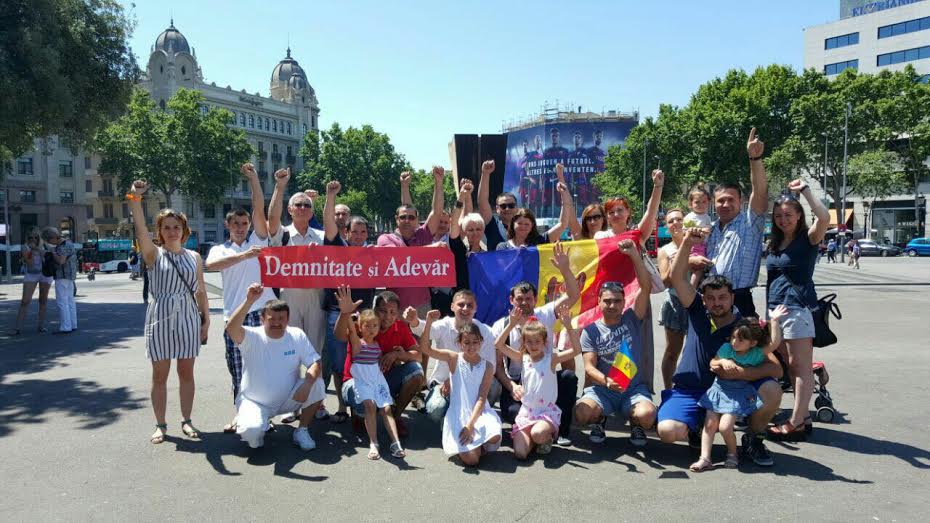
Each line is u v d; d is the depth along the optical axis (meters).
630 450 4.80
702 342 4.76
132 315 13.22
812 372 4.93
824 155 43.56
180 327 4.92
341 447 4.87
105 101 17.83
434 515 3.59
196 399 6.16
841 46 63.47
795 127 43.06
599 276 5.73
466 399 4.69
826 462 4.41
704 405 4.52
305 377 4.81
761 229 5.16
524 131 90.12
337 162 76.25
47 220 48.25
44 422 5.41
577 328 5.25
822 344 4.96
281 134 85.50
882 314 12.43
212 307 14.91
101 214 72.06
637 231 5.76
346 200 71.25
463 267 5.95
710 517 3.54
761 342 4.43
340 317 5.09
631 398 4.86
